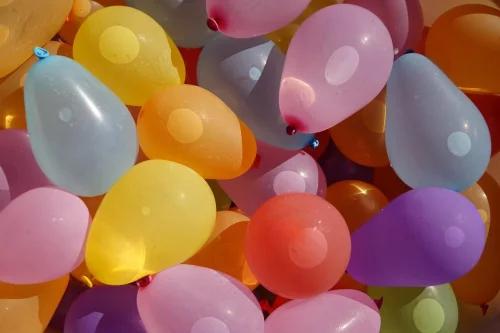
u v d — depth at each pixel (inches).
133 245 19.6
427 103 22.3
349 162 26.9
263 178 23.2
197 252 22.6
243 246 22.5
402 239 21.5
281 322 21.3
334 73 21.5
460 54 25.1
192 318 19.7
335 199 24.7
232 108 22.9
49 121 19.7
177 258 20.3
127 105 23.3
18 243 19.7
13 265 19.9
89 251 19.8
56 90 19.7
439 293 23.4
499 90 25.4
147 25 22.4
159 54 22.2
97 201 22.4
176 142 21.3
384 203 24.8
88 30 21.9
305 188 23.4
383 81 22.3
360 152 25.3
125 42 21.8
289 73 22.1
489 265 24.8
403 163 23.0
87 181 20.4
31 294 20.9
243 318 20.1
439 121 22.3
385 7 24.4
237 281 21.1
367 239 22.2
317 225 20.2
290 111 22.1
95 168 20.2
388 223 21.8
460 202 21.7
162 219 19.7
